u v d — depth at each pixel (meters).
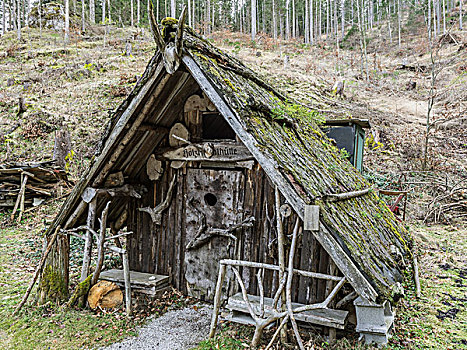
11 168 12.63
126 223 6.66
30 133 17.42
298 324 4.60
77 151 15.76
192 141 5.77
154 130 5.45
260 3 55.69
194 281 5.88
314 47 39.25
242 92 4.51
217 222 5.65
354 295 4.32
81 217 5.88
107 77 25.09
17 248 8.91
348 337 4.37
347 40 42.78
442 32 34.66
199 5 52.75
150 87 4.66
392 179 14.60
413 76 27.05
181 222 6.03
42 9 45.53
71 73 25.48
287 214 4.13
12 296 6.04
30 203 12.49
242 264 4.46
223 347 4.37
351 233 4.03
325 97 21.61
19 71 27.27
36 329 4.84
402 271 4.67
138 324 5.04
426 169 15.34
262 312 4.27
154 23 4.21
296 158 4.56
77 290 5.48
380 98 23.55
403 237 6.68
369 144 17.11
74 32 41.44
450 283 7.04
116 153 5.25
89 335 4.70
